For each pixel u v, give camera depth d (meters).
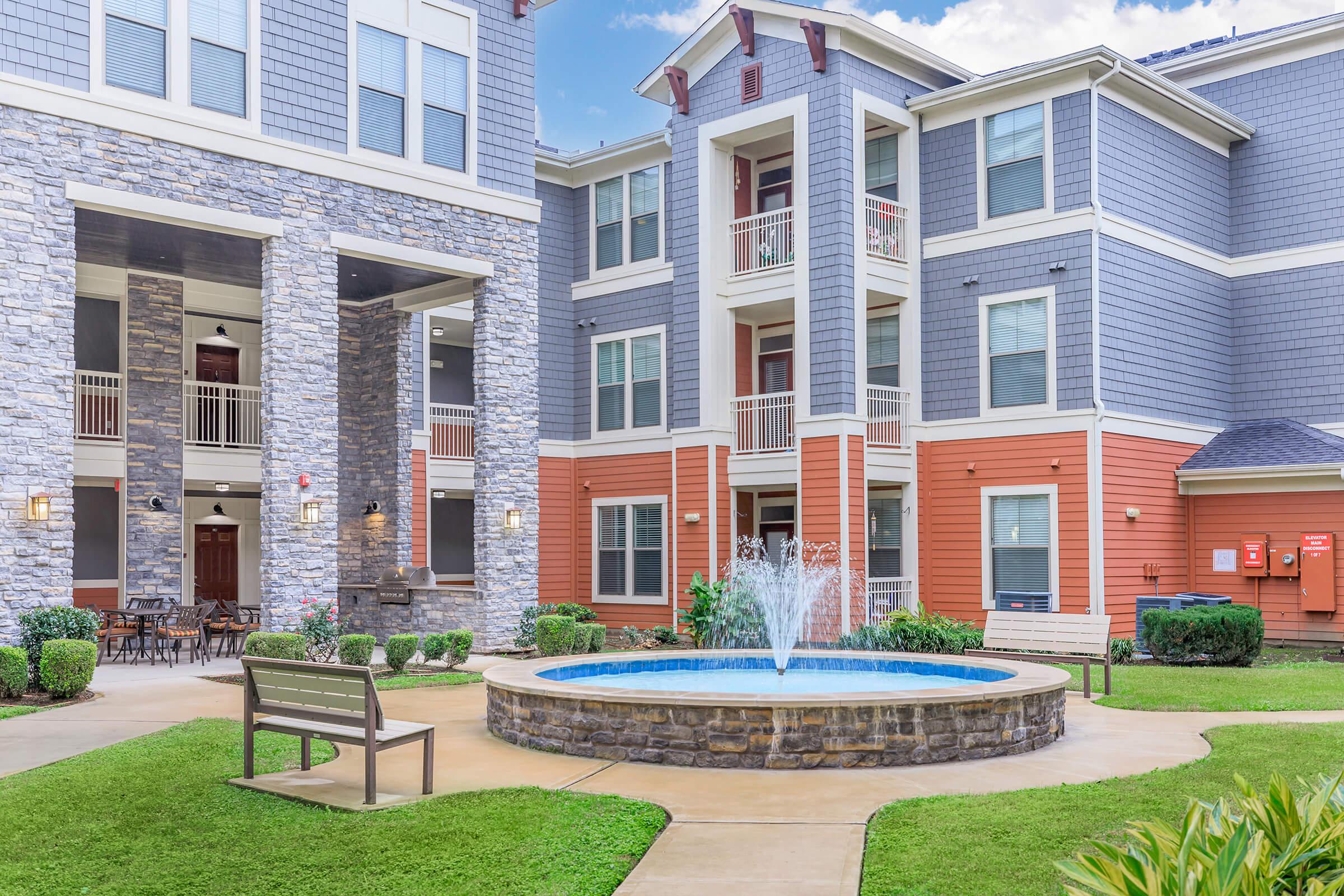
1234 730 9.30
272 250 15.30
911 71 20.31
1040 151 18.61
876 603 18.89
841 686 10.66
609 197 23.30
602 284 23.33
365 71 16.39
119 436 18.19
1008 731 8.51
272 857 5.90
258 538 21.70
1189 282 20.23
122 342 18.23
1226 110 21.75
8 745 9.13
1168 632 15.64
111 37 13.96
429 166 17.06
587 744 8.48
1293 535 18.73
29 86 13.13
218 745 8.88
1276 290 20.92
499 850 5.91
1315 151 20.52
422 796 7.17
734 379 20.95
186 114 14.47
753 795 7.16
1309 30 20.34
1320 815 3.42
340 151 16.05
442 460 21.75
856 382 18.88
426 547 20.98
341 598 19.55
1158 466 19.17
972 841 5.94
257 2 15.16
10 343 12.95
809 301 19.23
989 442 19.08
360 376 21.00
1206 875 2.87
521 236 18.23
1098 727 9.88
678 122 21.31
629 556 22.56
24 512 12.96
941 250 19.86
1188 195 20.34
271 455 15.25
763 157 21.91
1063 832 6.07
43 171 13.27
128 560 17.94
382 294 20.34
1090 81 18.00
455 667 14.94
